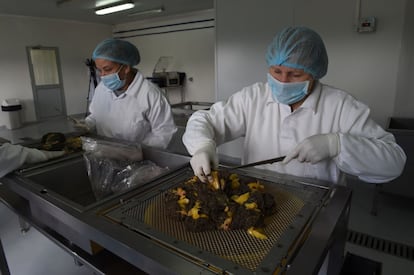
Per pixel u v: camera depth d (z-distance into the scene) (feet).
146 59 19.95
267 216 2.21
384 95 8.11
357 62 8.29
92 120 5.85
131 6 13.83
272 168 3.66
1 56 16.43
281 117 3.59
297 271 1.63
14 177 3.32
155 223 2.15
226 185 2.49
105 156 3.75
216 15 10.57
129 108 5.46
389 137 2.99
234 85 10.75
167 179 2.95
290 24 9.01
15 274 4.99
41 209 2.90
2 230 6.22
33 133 15.44
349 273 3.64
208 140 3.10
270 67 3.30
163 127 5.54
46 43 18.11
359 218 6.91
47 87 18.58
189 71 17.60
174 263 1.69
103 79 5.22
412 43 7.44
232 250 1.80
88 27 20.10
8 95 17.03
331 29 8.45
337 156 2.88
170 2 13.66
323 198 2.48
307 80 3.14
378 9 7.66
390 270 5.22
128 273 2.34
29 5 13.93
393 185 6.72
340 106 3.30
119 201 2.50
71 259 5.32
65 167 3.73
